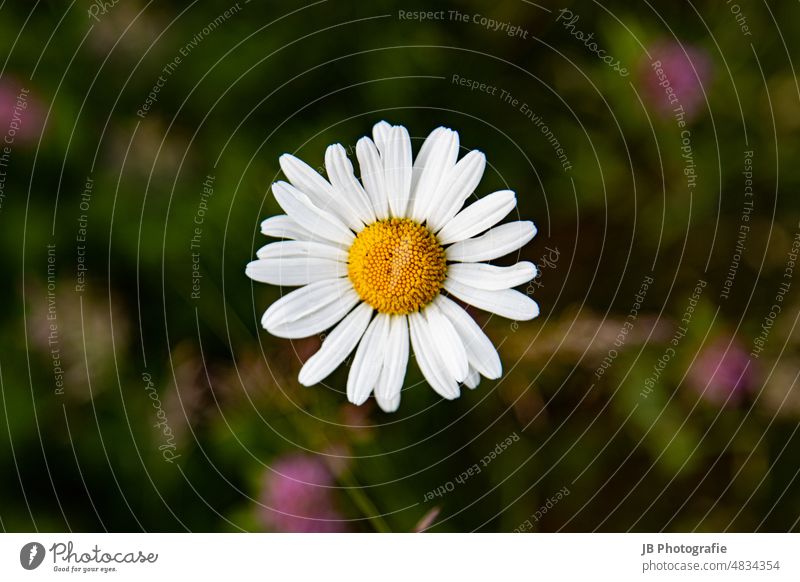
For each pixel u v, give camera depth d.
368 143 0.33
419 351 0.33
